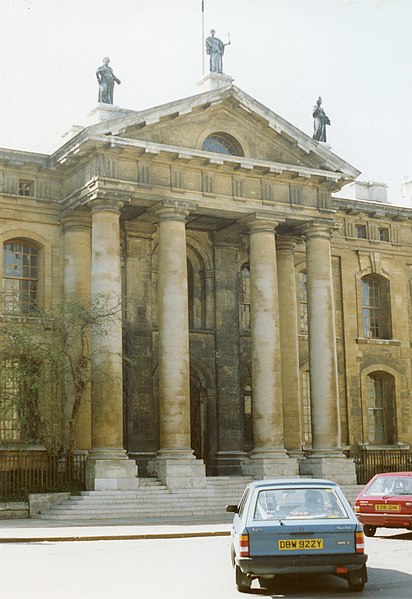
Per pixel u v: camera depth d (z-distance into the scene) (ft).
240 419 147.54
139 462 137.80
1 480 115.55
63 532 87.76
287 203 138.92
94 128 122.93
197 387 147.13
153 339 142.41
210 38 145.28
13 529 92.02
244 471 131.64
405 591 48.83
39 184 134.82
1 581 53.93
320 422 136.56
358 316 161.79
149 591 49.55
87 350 127.65
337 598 46.78
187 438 124.26
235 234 151.74
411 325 168.14
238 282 151.84
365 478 146.61
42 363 123.85
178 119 131.95
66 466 119.14
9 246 133.69
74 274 132.57
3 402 122.83
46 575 56.80
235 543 51.16
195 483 121.60
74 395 127.95
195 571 58.29
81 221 133.80
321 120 151.02
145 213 138.31
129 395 139.03
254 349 134.00
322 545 48.14
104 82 137.59
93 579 54.65
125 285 141.28
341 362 158.30
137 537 84.43
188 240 148.05
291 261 149.59
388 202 184.65
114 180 124.98
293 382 146.10
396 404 162.61
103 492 114.42
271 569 47.85
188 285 149.48
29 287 134.10
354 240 163.73
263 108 136.67
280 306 147.74
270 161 138.62
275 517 49.67
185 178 131.34
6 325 123.44
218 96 133.59
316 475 133.18
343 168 143.43
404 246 169.37
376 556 65.62
